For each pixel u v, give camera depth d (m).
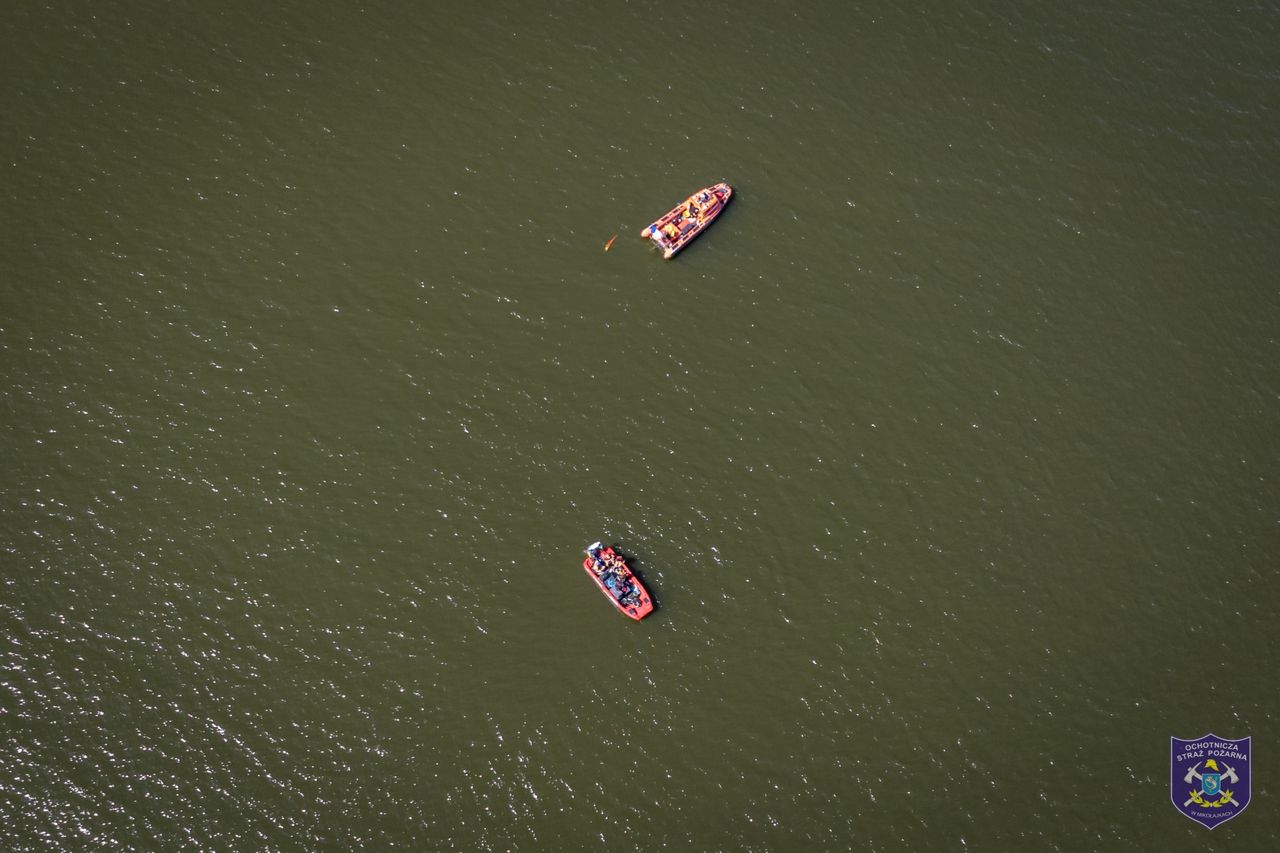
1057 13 112.62
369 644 88.44
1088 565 92.69
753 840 84.38
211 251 99.00
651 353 97.69
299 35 107.00
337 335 96.94
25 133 102.06
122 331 96.12
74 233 98.88
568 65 107.06
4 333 95.31
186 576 89.50
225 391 94.88
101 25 106.44
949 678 89.12
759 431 95.50
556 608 89.81
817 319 99.25
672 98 106.31
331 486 92.44
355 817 83.94
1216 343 99.88
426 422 94.56
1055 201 104.38
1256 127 108.56
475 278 99.31
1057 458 95.69
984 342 99.06
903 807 85.62
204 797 83.88
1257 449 96.56
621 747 86.62
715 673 88.75
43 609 88.00
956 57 109.62
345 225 100.44
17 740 84.50
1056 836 85.12
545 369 96.69
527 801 84.94
